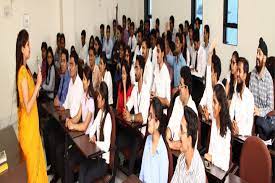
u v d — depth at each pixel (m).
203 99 3.58
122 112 3.86
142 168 2.69
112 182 3.30
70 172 3.43
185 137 2.29
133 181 2.52
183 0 7.06
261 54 3.58
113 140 3.21
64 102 4.20
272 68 3.84
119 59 5.44
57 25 6.89
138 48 6.26
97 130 3.24
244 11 5.83
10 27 5.87
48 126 4.18
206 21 6.60
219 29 6.35
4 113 5.67
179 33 6.03
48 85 5.44
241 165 2.76
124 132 3.83
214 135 2.75
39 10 6.55
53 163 3.94
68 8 6.84
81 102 3.65
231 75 3.46
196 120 2.30
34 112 3.08
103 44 7.48
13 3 5.94
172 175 2.58
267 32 5.48
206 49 6.13
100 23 7.89
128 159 3.72
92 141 3.24
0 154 2.79
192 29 6.25
